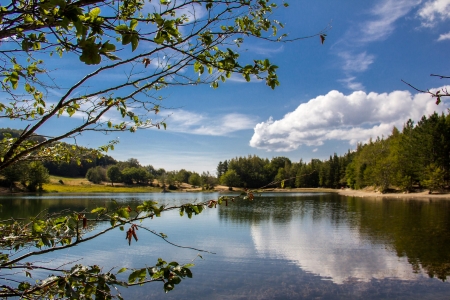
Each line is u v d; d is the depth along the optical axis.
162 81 2.57
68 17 1.42
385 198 61.62
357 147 124.19
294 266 13.48
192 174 130.88
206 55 2.57
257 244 18.14
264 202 56.91
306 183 121.12
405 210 36.19
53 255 14.34
